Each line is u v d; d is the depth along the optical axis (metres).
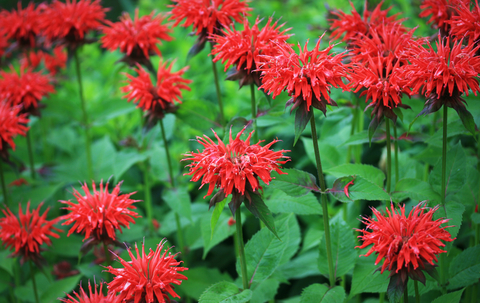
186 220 1.10
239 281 0.97
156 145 1.09
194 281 1.02
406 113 1.00
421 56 0.83
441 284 0.89
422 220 0.80
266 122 0.95
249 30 0.89
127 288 0.80
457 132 0.91
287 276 1.01
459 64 0.81
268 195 0.96
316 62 0.82
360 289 0.89
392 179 0.97
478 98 0.93
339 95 1.02
